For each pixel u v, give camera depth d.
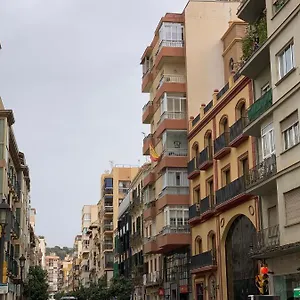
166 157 40.91
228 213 31.70
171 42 42.84
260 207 27.19
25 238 65.62
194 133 38.94
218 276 33.03
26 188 67.75
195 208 37.38
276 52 23.77
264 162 24.86
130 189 68.50
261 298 15.38
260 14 27.94
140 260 59.69
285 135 23.09
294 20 22.19
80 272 151.75
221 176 33.03
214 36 42.41
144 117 49.06
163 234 40.78
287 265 23.31
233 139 30.36
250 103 28.88
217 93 34.72
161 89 42.50
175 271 43.34
